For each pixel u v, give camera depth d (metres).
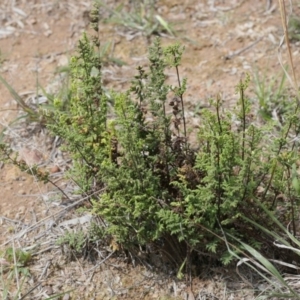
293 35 4.77
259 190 3.37
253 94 4.29
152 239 2.98
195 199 2.95
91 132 3.00
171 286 3.17
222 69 4.58
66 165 3.88
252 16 5.02
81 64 3.11
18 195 3.73
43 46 4.89
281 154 3.04
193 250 3.16
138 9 5.12
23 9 5.21
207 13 5.11
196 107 4.18
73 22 5.09
